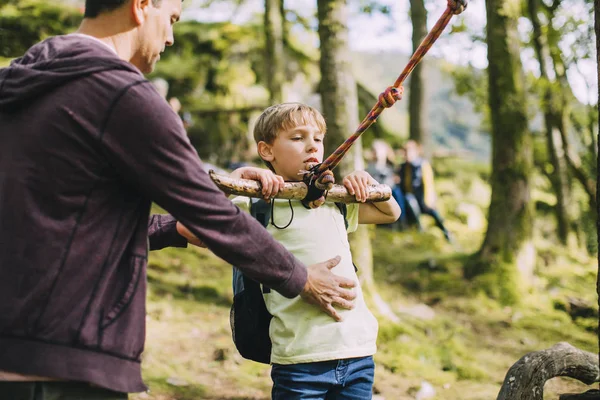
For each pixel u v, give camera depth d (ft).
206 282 21.11
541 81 31.40
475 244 33.65
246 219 5.66
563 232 34.12
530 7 31.78
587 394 9.78
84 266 5.19
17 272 5.12
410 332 18.20
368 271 19.22
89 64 5.31
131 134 5.24
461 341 19.48
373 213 8.06
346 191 7.64
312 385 7.25
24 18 26.99
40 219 5.16
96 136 5.21
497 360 18.22
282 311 7.37
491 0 25.23
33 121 5.26
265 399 13.74
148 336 16.44
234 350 15.79
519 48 25.27
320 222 7.59
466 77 36.99
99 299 5.22
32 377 5.14
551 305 23.49
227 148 40.55
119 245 5.34
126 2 5.70
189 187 5.38
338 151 7.02
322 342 7.21
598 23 8.28
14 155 5.25
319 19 19.20
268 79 34.81
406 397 14.75
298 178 7.79
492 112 25.46
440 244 31.30
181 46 43.09
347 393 7.43
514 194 24.97
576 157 34.68
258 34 43.98
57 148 5.20
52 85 5.27
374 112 6.71
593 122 35.86
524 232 24.85
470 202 41.81
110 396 5.34
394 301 22.47
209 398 13.53
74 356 5.08
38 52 5.51
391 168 37.06
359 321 7.42
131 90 5.27
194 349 15.96
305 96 44.96
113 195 5.35
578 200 40.40
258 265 5.72
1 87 5.37
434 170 44.80
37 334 5.07
